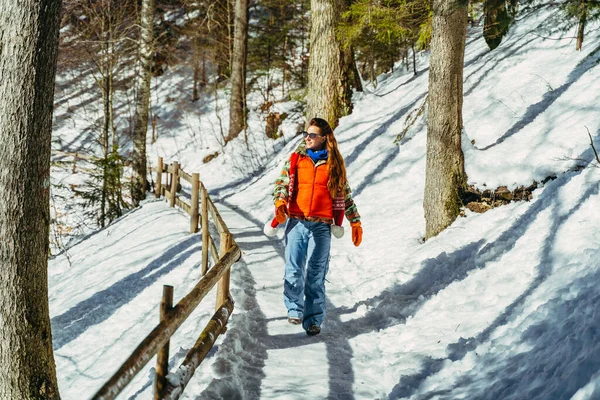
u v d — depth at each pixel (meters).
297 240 4.68
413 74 14.99
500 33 11.58
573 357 2.98
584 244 4.55
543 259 4.79
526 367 3.27
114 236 11.73
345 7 13.46
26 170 3.43
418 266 6.13
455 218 6.92
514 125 8.12
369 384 3.86
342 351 4.45
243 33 21.42
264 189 13.77
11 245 3.43
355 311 5.41
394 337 4.63
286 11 26.92
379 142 11.26
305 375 3.98
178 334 4.88
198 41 28.22
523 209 6.12
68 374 5.69
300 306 4.78
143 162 15.98
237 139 20.94
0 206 3.41
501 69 10.56
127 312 6.93
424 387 3.65
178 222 10.83
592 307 3.33
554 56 9.84
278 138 19.72
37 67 3.40
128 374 2.50
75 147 26.28
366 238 7.99
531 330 3.62
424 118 10.70
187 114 28.16
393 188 9.39
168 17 30.45
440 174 6.97
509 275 4.93
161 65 30.88
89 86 29.44
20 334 3.48
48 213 3.62
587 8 8.38
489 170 6.98
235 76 21.52
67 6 19.05
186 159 23.30
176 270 7.82
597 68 8.43
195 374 3.71
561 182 6.09
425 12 10.94
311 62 13.84
